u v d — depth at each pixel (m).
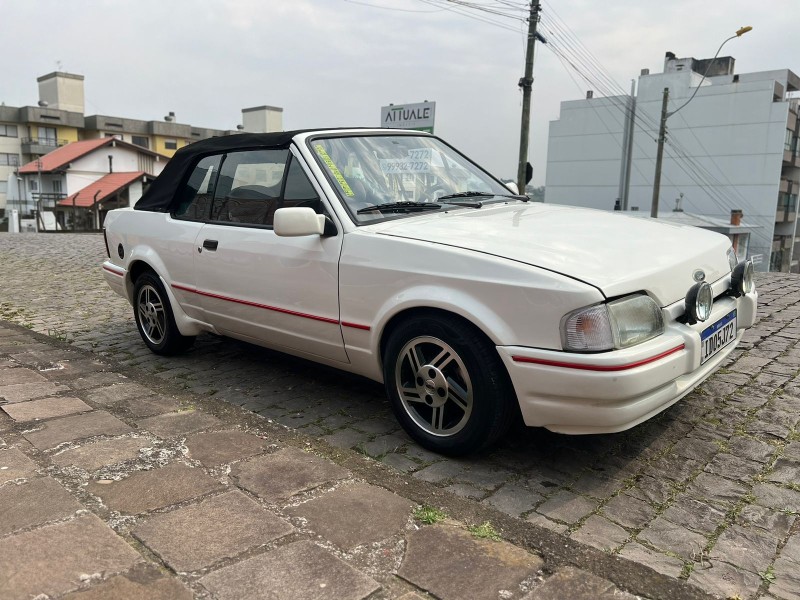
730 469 3.00
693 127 46.03
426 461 3.14
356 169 3.83
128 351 5.38
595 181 50.06
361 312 3.37
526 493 2.81
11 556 2.06
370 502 2.45
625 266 2.87
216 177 4.46
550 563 2.08
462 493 2.81
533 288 2.72
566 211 3.98
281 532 2.23
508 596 1.92
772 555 2.32
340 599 1.88
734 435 3.37
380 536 2.22
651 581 2.01
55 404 3.56
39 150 54.34
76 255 13.91
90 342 5.70
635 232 3.45
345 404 4.00
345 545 2.16
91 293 8.41
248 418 3.35
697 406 3.77
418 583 1.97
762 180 44.00
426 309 3.09
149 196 5.10
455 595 1.91
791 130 45.12
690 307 2.94
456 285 2.94
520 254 2.89
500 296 2.80
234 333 4.39
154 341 5.18
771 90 42.75
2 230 51.81
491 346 2.90
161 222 4.82
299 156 3.81
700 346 2.94
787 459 3.09
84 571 1.98
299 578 1.97
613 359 2.58
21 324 6.46
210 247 4.28
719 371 4.39
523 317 2.75
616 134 48.53
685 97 45.91
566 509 2.67
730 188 45.25
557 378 2.67
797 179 49.97
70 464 2.75
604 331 2.62
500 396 2.91
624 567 2.07
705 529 2.51
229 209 4.27
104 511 2.35
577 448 3.25
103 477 2.62
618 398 2.61
